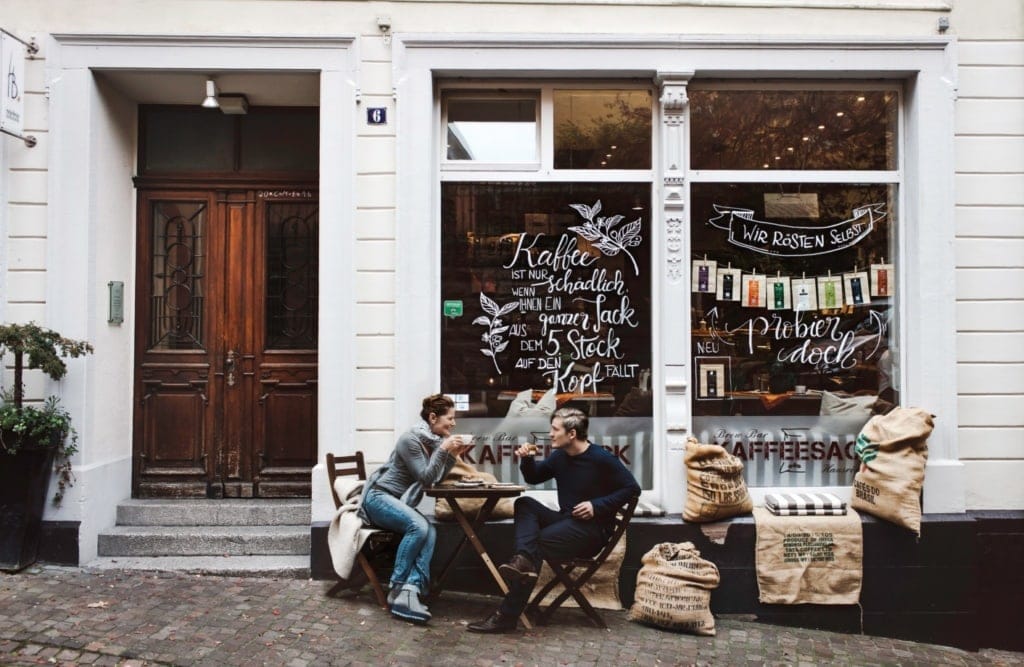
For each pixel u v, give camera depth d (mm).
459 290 5035
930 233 4918
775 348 5074
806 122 5125
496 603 4594
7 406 4582
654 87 5074
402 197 4855
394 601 4219
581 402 5027
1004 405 4934
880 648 4457
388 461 4469
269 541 4984
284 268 5523
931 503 4820
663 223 4965
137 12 4859
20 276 4828
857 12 4953
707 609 4395
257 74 4965
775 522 4648
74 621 4027
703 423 5039
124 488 5320
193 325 5500
